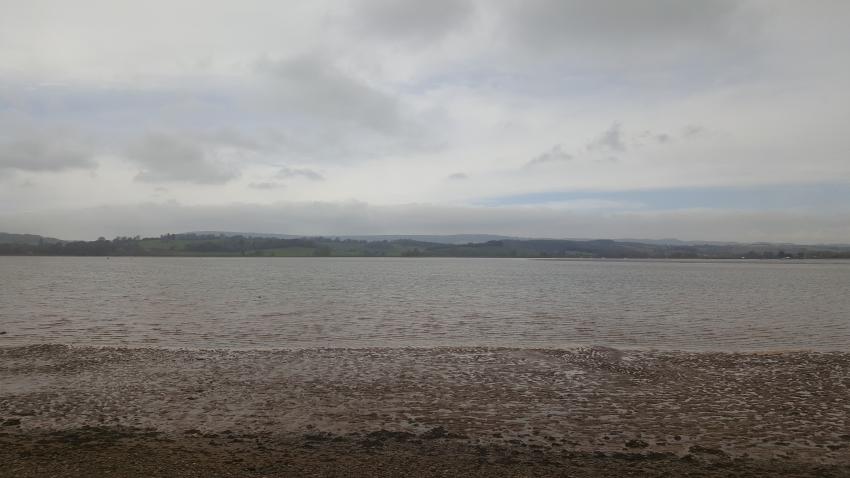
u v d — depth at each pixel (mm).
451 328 29000
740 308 40125
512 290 58750
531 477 8656
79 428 11141
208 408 12719
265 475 8570
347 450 9906
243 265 156375
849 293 56219
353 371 16719
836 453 9812
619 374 16359
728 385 15000
